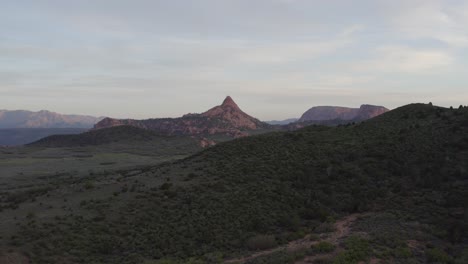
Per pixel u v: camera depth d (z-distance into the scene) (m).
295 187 43.72
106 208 38.31
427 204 37.09
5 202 50.03
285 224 34.62
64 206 39.62
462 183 41.12
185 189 43.22
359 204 38.66
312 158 53.47
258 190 42.25
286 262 22.33
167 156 167.50
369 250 23.34
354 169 48.44
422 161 48.78
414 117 69.69
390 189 42.78
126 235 32.75
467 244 26.88
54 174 102.00
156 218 36.03
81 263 27.45
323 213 36.41
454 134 55.09
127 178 55.12
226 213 36.38
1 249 27.56
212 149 67.56
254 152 58.25
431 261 22.31
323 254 23.62
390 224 31.25
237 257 26.67
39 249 28.50
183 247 30.33
